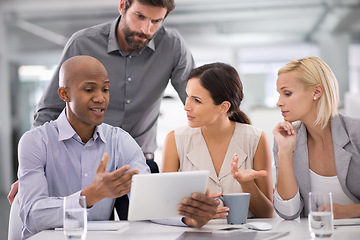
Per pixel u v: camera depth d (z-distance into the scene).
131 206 1.47
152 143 2.62
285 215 1.79
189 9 8.16
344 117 1.89
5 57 7.76
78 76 1.72
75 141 1.86
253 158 2.08
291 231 1.50
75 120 1.83
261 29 8.60
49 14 8.11
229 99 1.94
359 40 8.50
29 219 1.66
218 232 1.51
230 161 2.04
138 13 2.11
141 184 1.44
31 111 8.09
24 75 8.06
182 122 6.89
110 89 2.41
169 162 2.10
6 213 5.54
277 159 1.93
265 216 1.96
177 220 1.64
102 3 7.82
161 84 2.49
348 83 8.55
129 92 2.42
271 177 2.07
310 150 1.92
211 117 1.95
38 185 1.72
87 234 1.50
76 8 7.95
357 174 1.83
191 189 1.51
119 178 1.50
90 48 2.37
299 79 1.82
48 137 1.83
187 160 2.08
